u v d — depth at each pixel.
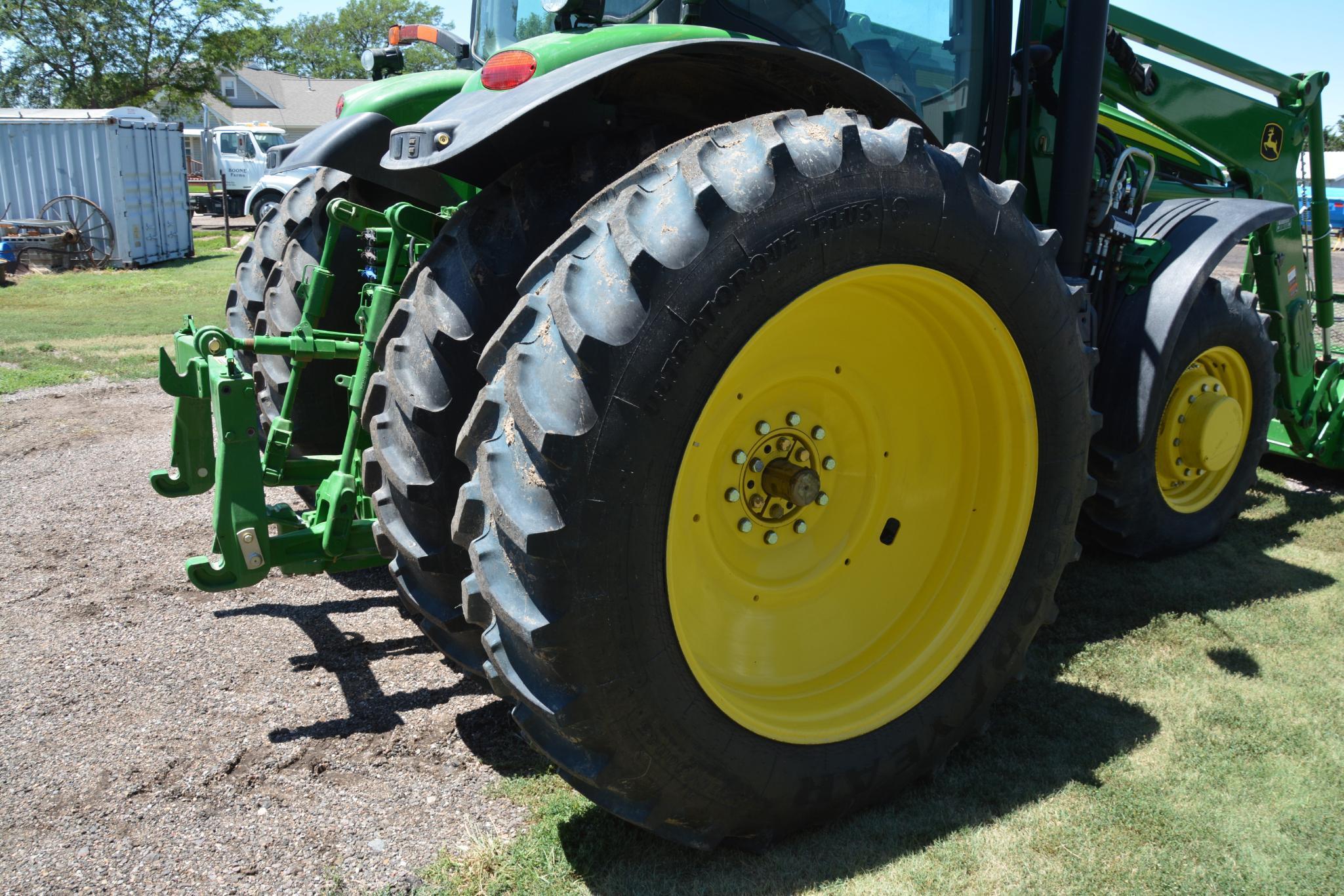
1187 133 4.41
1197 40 4.37
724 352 1.90
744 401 2.20
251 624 3.40
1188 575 3.86
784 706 2.34
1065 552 2.59
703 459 2.17
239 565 2.61
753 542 2.38
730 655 2.37
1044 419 2.46
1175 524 4.00
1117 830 2.31
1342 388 4.83
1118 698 2.91
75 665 3.06
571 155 2.38
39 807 2.37
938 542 2.66
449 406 2.25
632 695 1.90
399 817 2.37
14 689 2.91
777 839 2.27
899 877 2.16
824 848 2.27
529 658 1.87
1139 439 3.65
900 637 2.58
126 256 16.27
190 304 11.59
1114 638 3.31
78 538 4.11
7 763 2.54
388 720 2.79
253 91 55.66
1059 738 2.70
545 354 1.84
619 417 1.79
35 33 36.66
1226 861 2.19
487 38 3.81
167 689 2.94
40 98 38.12
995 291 2.28
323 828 2.33
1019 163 3.50
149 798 2.42
